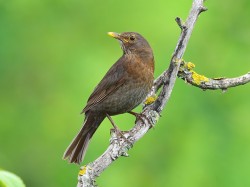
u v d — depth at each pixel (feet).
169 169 44.16
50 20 51.88
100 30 50.55
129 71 33.30
